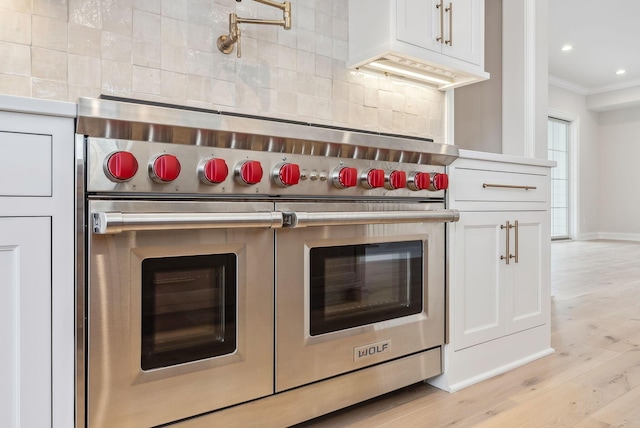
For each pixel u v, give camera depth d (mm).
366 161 1412
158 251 1022
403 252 1517
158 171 988
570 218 7934
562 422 1376
